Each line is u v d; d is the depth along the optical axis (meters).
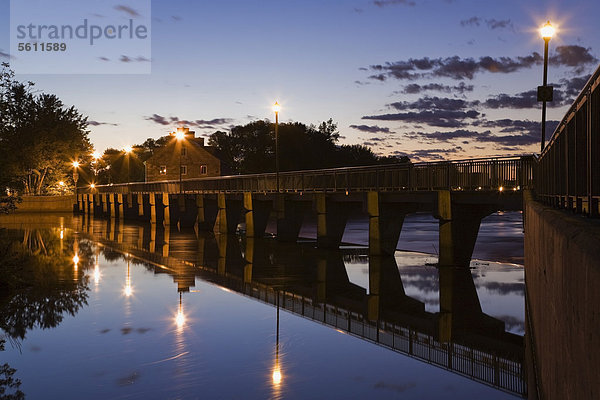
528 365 9.46
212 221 47.28
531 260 11.05
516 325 12.76
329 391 8.27
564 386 4.05
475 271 21.19
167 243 34.28
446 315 13.98
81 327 12.28
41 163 79.94
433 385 8.50
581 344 3.18
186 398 8.02
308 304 15.09
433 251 28.97
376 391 8.22
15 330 12.03
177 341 11.11
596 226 4.28
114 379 8.83
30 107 74.44
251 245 32.75
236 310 14.12
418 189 23.39
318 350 10.52
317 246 30.67
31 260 24.69
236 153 111.81
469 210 21.83
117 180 148.00
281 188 36.38
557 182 8.73
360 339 11.30
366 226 51.50
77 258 25.66
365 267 22.94
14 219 65.12
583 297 3.11
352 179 28.59
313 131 120.19
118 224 55.72
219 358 9.95
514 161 18.80
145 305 14.70
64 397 8.09
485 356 10.13
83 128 85.06
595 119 5.15
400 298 16.34
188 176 91.25
